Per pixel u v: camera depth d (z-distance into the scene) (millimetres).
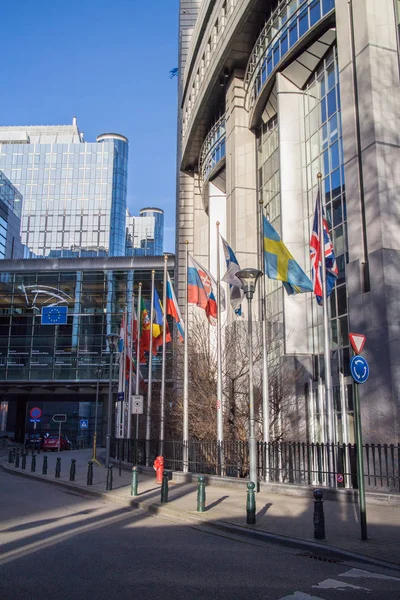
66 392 56812
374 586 7031
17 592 6566
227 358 25750
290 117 29453
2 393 57344
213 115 42781
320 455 18828
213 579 7328
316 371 25969
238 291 20266
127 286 57062
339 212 25156
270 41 30906
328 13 25203
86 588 6789
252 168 35562
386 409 18359
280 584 7102
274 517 12047
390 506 13508
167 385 38500
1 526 11312
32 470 26562
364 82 21297
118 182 187000
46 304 56906
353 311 20422
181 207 50438
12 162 186125
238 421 24234
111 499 16375
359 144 21578
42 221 181125
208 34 41000
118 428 33812
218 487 18422
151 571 7703
